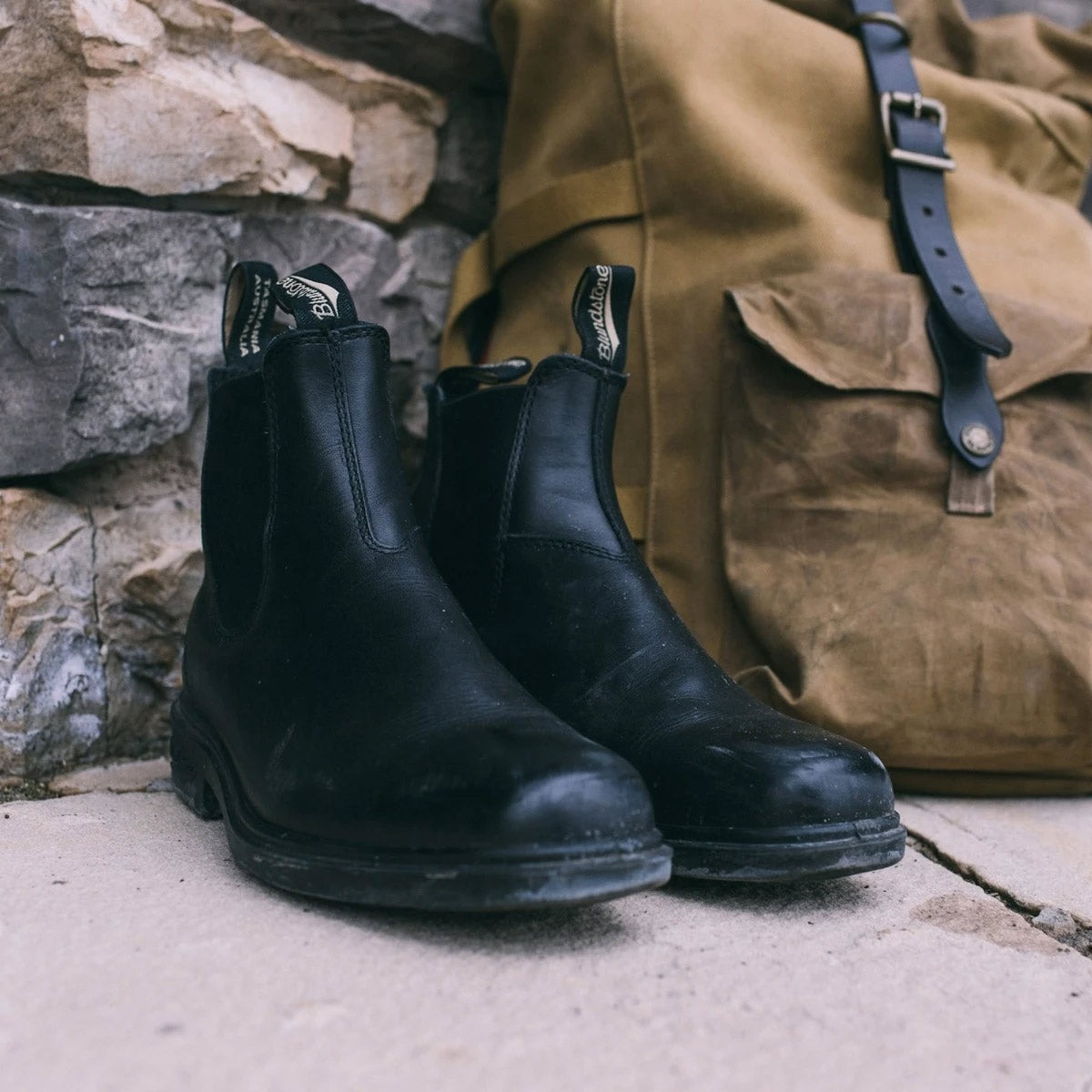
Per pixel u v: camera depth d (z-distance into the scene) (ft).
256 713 2.35
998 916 2.36
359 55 4.10
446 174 4.44
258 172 3.65
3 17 3.07
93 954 1.80
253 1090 1.43
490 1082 1.50
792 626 3.31
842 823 2.27
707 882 2.45
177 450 3.58
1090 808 3.37
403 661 2.19
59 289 3.11
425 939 1.96
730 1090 1.54
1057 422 3.47
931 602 3.27
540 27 3.96
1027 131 4.17
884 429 3.36
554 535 2.70
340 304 2.44
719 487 3.59
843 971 1.99
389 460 2.44
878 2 3.97
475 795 1.90
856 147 3.84
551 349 3.88
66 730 3.20
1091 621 3.28
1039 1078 1.65
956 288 3.48
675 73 3.70
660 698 2.54
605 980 1.86
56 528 3.21
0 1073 1.43
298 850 2.10
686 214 3.74
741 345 3.51
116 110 3.25
